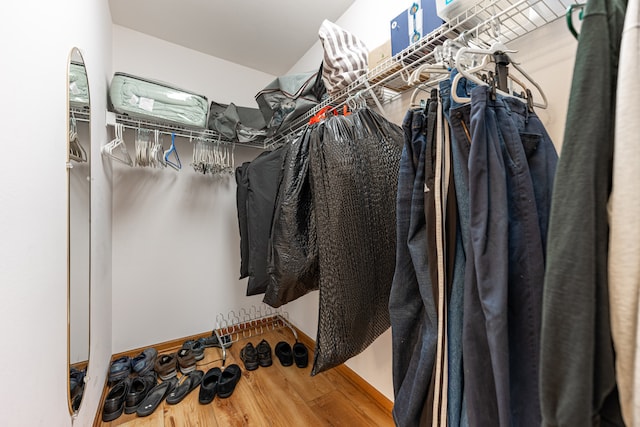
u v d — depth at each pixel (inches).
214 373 62.5
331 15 67.8
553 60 30.4
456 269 22.4
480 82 22.4
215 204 85.7
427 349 23.6
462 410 21.3
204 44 80.3
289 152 45.6
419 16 35.7
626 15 12.8
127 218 72.4
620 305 12.2
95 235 48.7
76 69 37.6
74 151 37.0
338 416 51.4
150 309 75.5
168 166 77.9
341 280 33.7
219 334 81.8
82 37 40.3
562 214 13.1
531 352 18.5
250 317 90.9
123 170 71.9
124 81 58.4
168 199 78.3
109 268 64.7
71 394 34.1
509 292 19.2
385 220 36.4
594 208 12.5
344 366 63.6
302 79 64.9
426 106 26.3
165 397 56.6
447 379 21.9
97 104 50.0
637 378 11.5
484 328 19.2
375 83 44.6
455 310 22.1
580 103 13.1
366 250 35.1
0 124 20.2
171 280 78.6
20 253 22.6
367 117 38.4
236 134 74.2
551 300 13.3
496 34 29.2
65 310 31.9
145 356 67.7
